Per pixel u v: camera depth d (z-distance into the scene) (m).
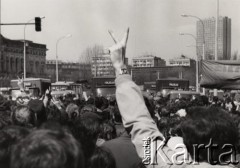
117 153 4.73
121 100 3.35
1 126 5.63
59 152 2.01
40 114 7.52
